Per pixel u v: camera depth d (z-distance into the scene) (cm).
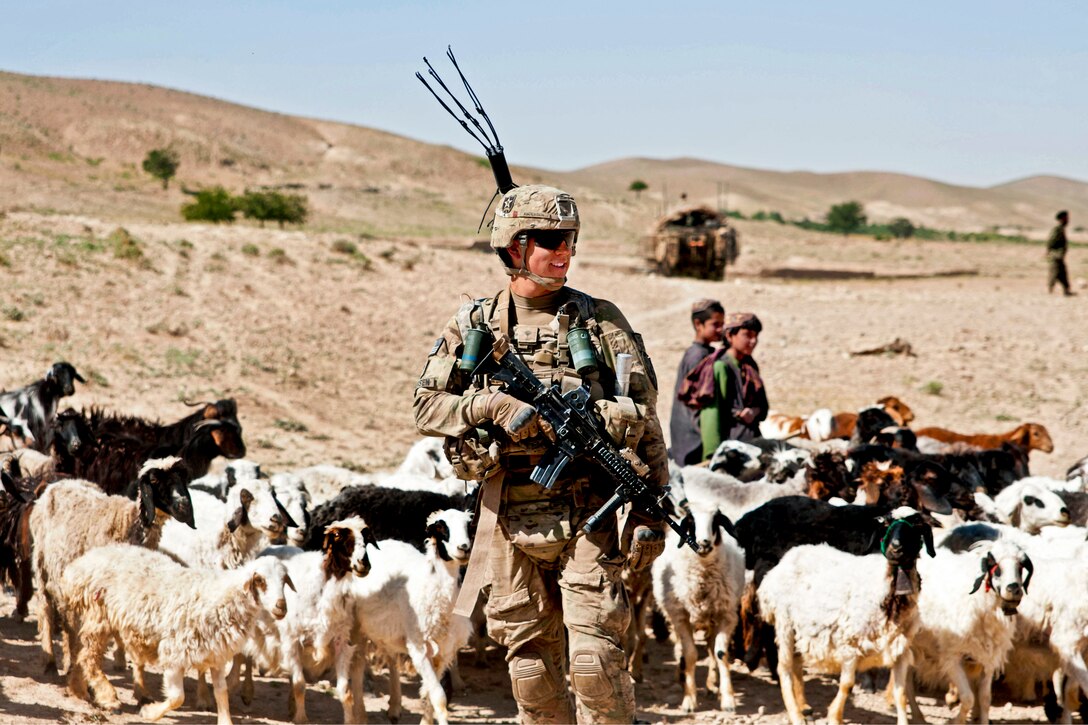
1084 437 2028
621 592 459
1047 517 1021
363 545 783
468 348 460
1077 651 799
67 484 852
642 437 468
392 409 2194
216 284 2925
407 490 959
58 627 836
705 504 877
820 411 1583
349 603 799
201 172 13162
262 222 7425
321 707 845
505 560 469
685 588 870
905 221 13662
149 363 2189
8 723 675
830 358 2780
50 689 771
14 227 3128
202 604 725
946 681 898
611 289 3872
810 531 913
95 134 13438
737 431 1124
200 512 899
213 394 2055
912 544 759
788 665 834
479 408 444
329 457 1761
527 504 461
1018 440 1591
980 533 890
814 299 3888
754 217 16512
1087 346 2977
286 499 912
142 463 1083
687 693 871
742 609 943
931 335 3105
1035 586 815
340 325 2814
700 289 4006
